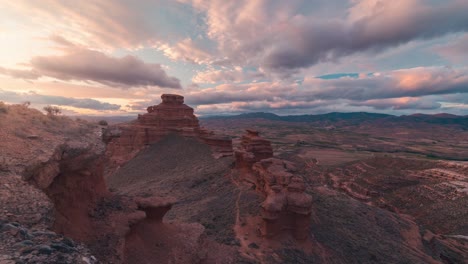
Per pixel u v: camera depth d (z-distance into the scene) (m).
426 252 36.00
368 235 33.50
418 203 74.12
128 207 16.95
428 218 65.75
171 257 15.80
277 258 24.06
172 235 18.33
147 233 16.75
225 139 79.69
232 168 55.28
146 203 17.59
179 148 79.69
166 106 92.44
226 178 50.09
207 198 41.56
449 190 73.44
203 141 83.12
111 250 12.05
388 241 33.62
